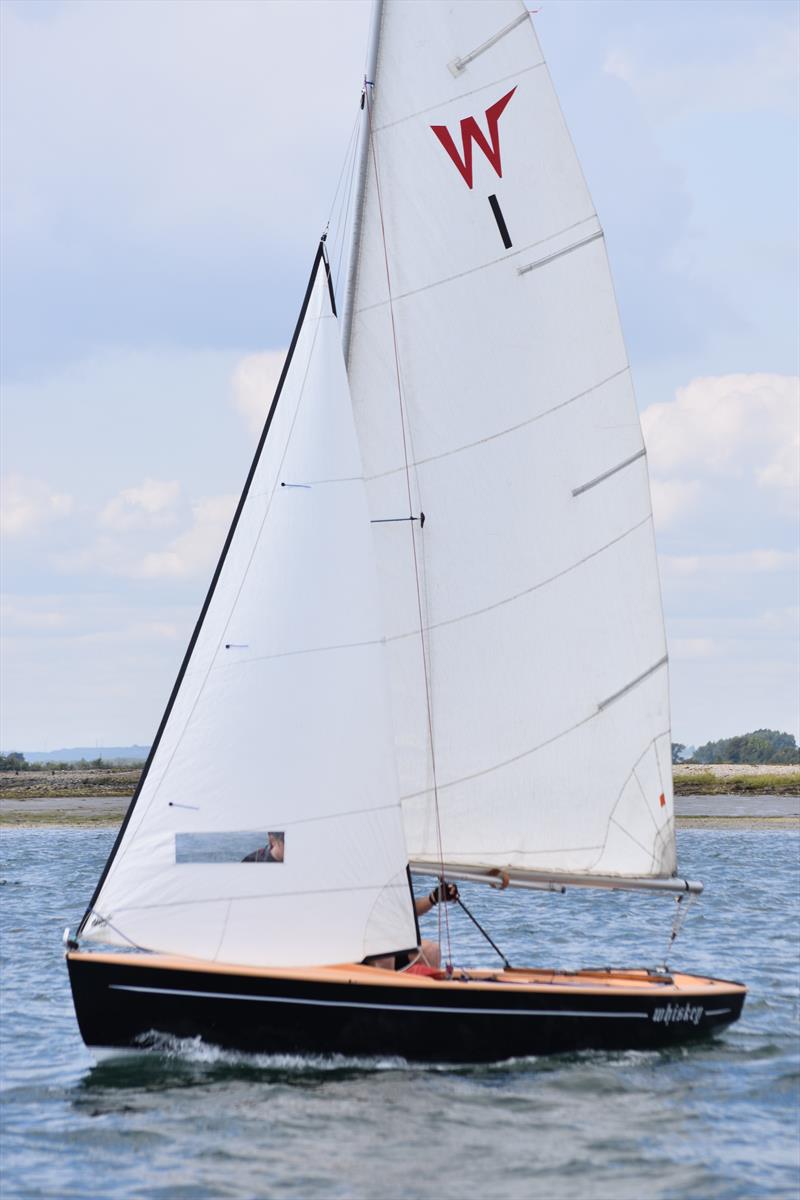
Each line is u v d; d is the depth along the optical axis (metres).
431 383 37.84
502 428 38.16
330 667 35.06
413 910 34.84
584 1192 27.70
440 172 37.94
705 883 87.50
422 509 37.78
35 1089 34.41
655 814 38.88
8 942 60.97
